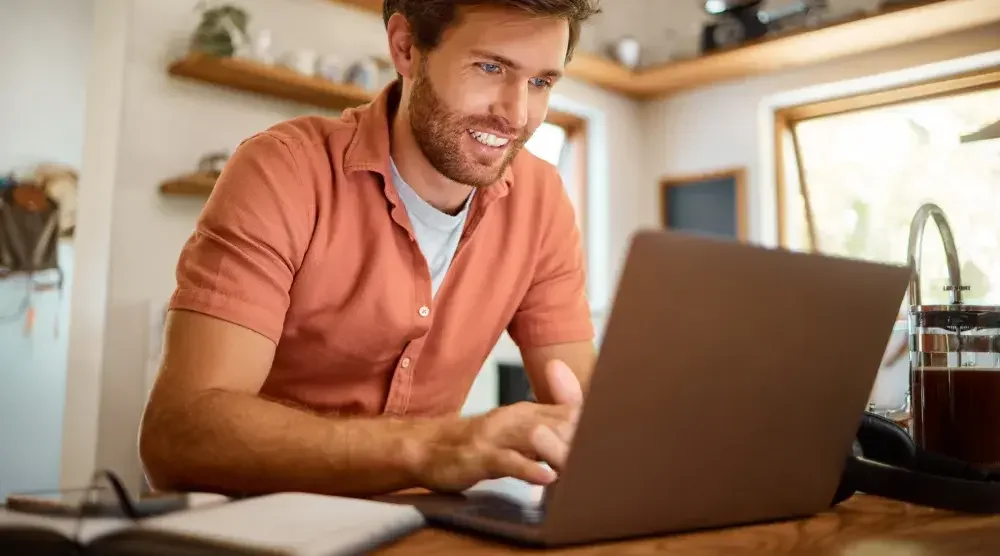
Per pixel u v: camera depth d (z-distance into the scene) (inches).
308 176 40.1
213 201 36.7
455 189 44.1
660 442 19.9
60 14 129.8
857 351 23.4
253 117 106.3
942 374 30.4
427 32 39.2
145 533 18.1
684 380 19.5
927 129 131.0
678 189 158.6
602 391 18.3
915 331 32.0
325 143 42.2
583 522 19.7
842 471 26.2
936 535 22.6
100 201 97.4
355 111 46.5
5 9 125.3
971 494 25.6
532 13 37.3
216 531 18.1
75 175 129.0
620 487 19.9
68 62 130.0
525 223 49.6
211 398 28.6
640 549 20.0
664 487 20.7
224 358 32.1
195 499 22.7
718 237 18.5
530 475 24.8
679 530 21.8
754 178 145.5
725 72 144.8
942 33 123.5
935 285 127.0
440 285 46.4
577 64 139.6
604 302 151.9
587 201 157.8
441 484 25.7
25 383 124.0
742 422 21.5
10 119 124.7
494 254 48.4
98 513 19.6
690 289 18.5
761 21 134.6
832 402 23.7
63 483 98.3
